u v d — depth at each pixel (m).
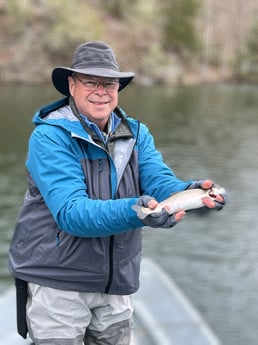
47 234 2.38
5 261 8.07
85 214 2.13
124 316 2.67
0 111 25.39
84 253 2.37
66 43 41.84
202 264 8.23
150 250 8.76
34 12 42.41
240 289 7.29
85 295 2.50
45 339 2.51
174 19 51.31
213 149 18.55
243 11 58.44
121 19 49.69
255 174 14.93
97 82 2.34
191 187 2.34
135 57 46.34
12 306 3.32
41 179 2.27
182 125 23.91
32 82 39.12
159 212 2.04
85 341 2.73
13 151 17.09
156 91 38.84
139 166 2.60
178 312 3.62
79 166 2.31
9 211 10.65
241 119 26.59
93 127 2.36
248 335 5.93
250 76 53.59
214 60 54.38
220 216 10.52
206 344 3.34
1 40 40.88
